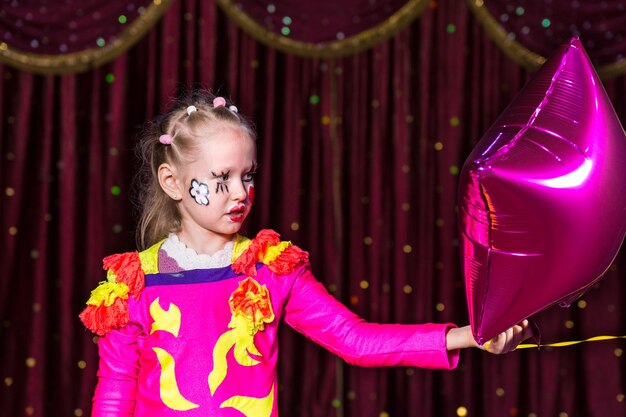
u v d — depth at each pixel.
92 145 3.18
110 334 1.33
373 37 3.23
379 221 3.26
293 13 3.20
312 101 3.26
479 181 1.01
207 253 1.36
